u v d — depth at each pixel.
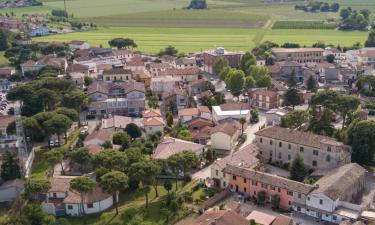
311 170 161.88
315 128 186.75
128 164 156.12
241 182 149.88
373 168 166.12
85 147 172.75
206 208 140.62
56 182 149.62
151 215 138.50
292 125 190.62
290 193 139.38
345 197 138.12
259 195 143.38
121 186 138.50
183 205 142.88
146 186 154.12
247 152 167.50
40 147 192.00
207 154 173.25
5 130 196.12
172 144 175.12
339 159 158.12
